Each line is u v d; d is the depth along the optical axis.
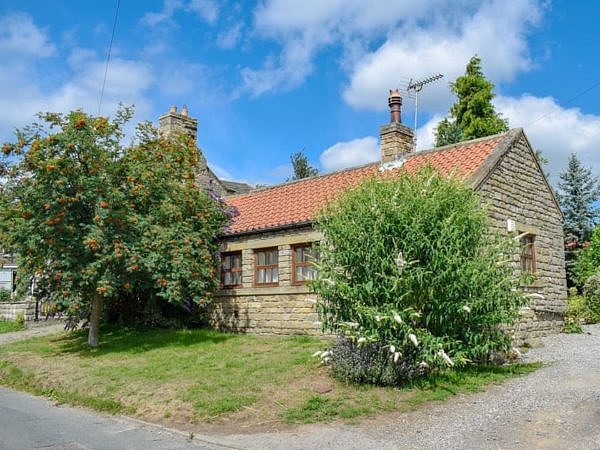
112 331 17.75
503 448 6.77
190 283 15.14
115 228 13.71
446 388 9.49
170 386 10.12
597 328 17.42
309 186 19.23
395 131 18.31
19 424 8.60
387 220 10.04
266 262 17.03
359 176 17.86
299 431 7.79
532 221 16.14
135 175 14.51
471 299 9.99
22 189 13.24
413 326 9.94
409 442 7.16
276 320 16.31
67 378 11.56
